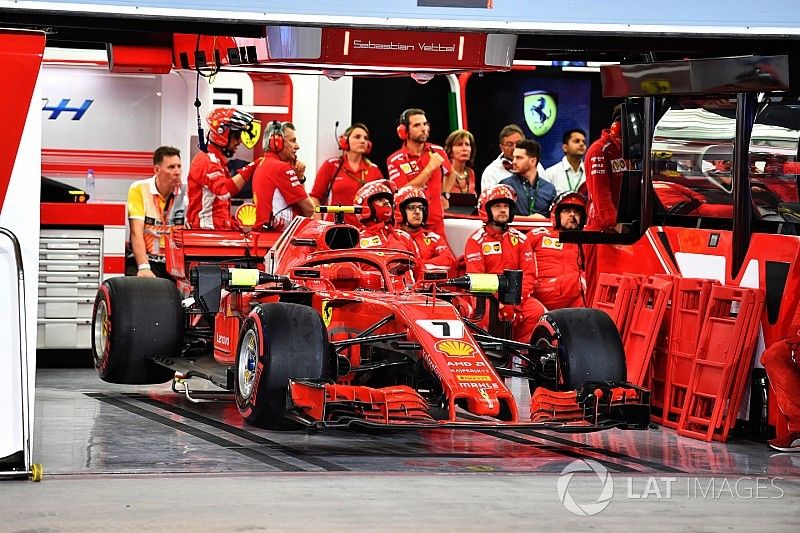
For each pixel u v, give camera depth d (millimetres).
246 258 15367
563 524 8711
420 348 11242
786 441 12352
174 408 14000
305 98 20453
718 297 13180
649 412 11266
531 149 20469
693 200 14898
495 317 13445
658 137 14766
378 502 9227
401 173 19688
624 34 11203
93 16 10195
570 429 10867
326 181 20156
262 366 11078
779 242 12852
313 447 11781
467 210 21016
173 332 14234
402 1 10703
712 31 11312
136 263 18938
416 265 13312
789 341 12406
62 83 19219
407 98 21828
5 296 10008
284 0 10508
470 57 12586
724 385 12828
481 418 11703
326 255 12945
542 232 17516
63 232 17188
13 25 11938
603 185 16266
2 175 9992
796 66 12555
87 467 10508
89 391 15250
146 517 8609
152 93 19547
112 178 19469
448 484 10023
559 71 21781
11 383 10008
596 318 12141
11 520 8461
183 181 19531
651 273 14531
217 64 14758
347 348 12383
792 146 13367
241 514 8742
